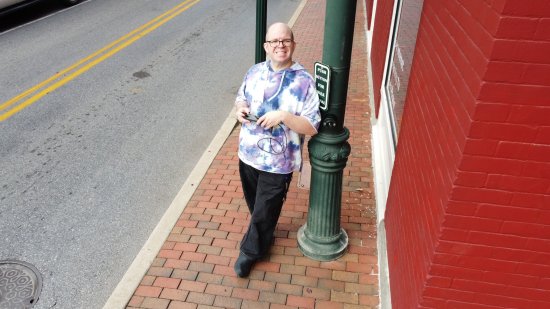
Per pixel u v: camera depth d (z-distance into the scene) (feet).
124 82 24.70
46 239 13.25
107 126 19.84
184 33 33.94
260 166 10.03
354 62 27.14
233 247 12.41
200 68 26.76
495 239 6.71
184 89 23.82
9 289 11.52
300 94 9.46
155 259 11.98
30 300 11.24
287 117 9.22
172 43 31.55
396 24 16.25
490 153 6.11
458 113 6.58
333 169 10.80
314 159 10.81
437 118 7.76
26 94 23.06
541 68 5.49
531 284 6.91
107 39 32.35
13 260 12.44
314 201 11.41
